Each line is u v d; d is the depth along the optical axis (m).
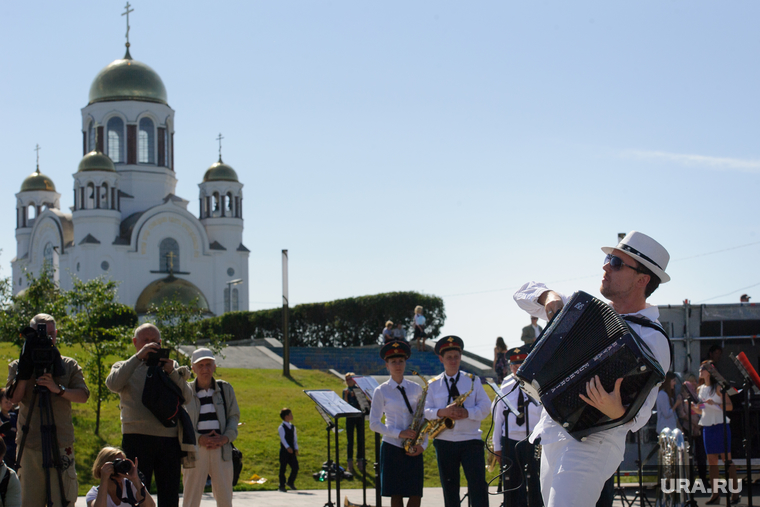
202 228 67.44
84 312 18.48
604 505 5.64
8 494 6.70
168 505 7.81
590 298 4.20
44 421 6.93
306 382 28.27
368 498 12.25
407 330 43.62
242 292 69.38
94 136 68.12
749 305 12.42
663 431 9.87
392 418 8.55
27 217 78.31
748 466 7.75
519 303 5.02
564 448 4.22
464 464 8.26
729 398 10.44
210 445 8.79
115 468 7.15
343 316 45.28
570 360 4.07
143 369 7.92
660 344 4.33
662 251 4.53
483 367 34.00
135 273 64.12
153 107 68.38
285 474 15.21
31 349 6.98
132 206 67.19
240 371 28.84
